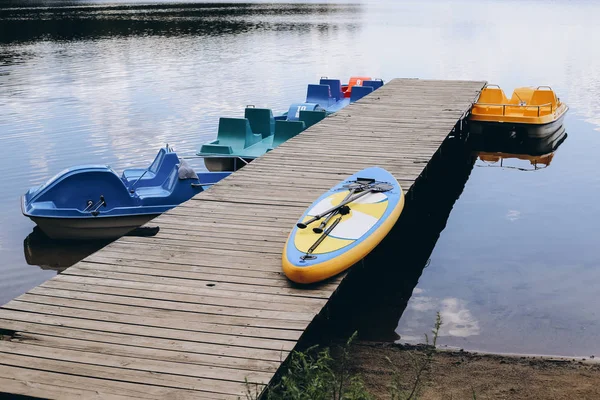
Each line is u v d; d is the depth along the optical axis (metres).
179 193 10.83
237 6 81.75
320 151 11.62
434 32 46.38
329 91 18.78
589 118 20.09
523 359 6.99
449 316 8.23
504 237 11.15
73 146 16.33
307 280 6.55
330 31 47.12
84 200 10.39
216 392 4.85
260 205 8.85
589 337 7.65
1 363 5.21
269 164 10.84
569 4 83.12
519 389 6.32
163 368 5.15
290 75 26.78
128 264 7.04
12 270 9.91
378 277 9.48
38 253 10.48
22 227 11.57
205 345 5.47
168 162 11.75
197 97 22.22
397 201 8.58
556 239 11.02
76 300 6.23
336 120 14.27
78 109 20.56
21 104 21.42
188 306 6.12
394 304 8.58
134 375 5.06
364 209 8.23
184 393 4.84
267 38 41.88
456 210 12.63
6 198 12.88
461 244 10.83
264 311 6.04
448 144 17.78
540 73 27.17
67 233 10.47
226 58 32.12
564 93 23.27
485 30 47.66
